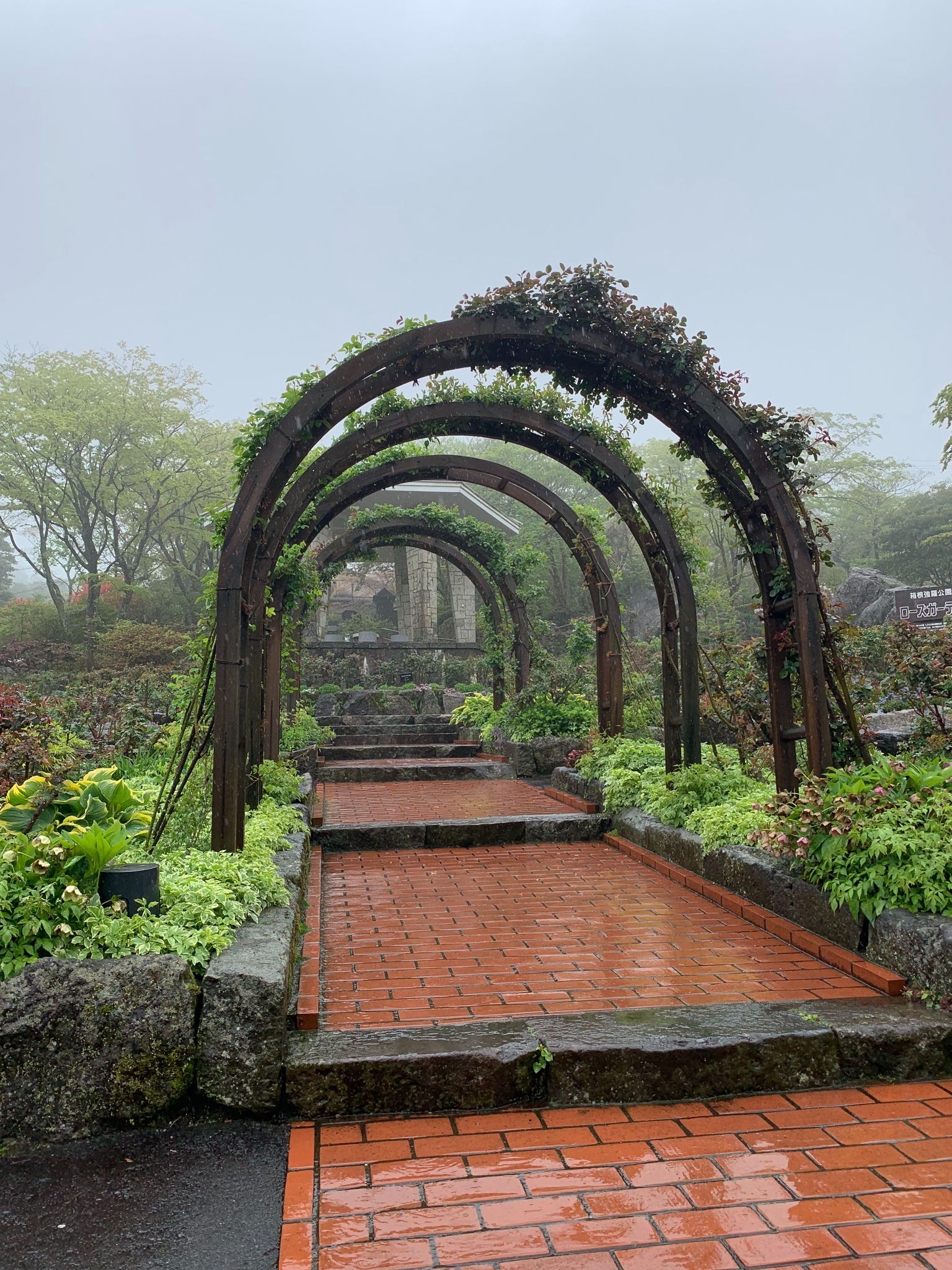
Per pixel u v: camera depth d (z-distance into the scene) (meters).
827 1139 2.29
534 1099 2.52
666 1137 2.30
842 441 28.36
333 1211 1.94
